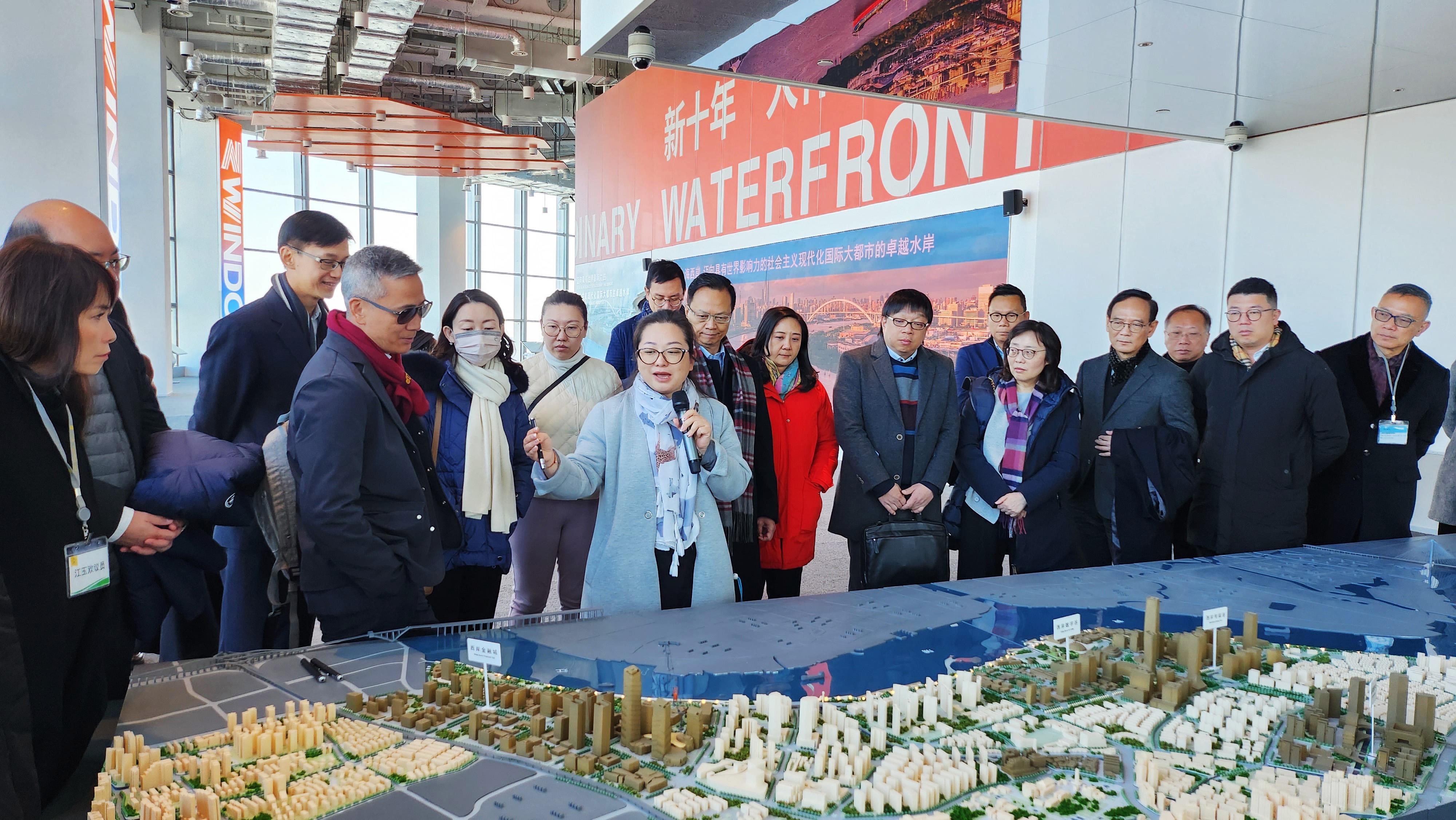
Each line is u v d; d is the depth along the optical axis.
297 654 1.61
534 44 11.92
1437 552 2.82
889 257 7.57
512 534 2.83
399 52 12.52
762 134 9.15
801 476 3.00
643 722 1.28
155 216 10.36
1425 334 3.33
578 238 13.47
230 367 2.38
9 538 1.22
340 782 1.10
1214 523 3.20
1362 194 4.12
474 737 1.26
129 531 1.68
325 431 1.74
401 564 1.87
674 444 2.22
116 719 1.40
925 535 2.65
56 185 2.94
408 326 1.91
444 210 17.30
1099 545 3.38
